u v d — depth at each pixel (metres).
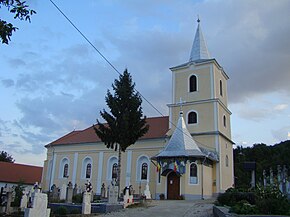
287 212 14.97
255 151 81.25
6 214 21.70
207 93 39.88
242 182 61.59
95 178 45.31
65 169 49.25
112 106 31.89
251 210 15.44
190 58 44.19
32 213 15.34
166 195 34.53
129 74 33.06
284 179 22.52
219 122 38.94
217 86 40.88
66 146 50.03
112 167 44.56
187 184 33.50
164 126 43.81
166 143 40.53
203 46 44.06
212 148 37.56
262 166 68.75
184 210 22.66
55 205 23.39
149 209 23.33
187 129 38.56
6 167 56.81
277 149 79.12
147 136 42.19
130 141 31.59
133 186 41.19
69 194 28.45
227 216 14.70
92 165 46.34
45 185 50.19
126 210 22.97
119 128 31.16
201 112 39.59
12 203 25.28
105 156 45.53
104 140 31.98
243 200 19.69
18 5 8.23
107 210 22.17
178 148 35.22
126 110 31.58
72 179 47.41
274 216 14.10
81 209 21.66
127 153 43.16
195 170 33.81
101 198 33.31
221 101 40.50
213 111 38.88
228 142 41.69
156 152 41.03
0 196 26.22
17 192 26.64
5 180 53.03
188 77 41.94
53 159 50.78
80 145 48.50
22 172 57.72
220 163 36.78
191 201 29.55
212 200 30.67
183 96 41.56
